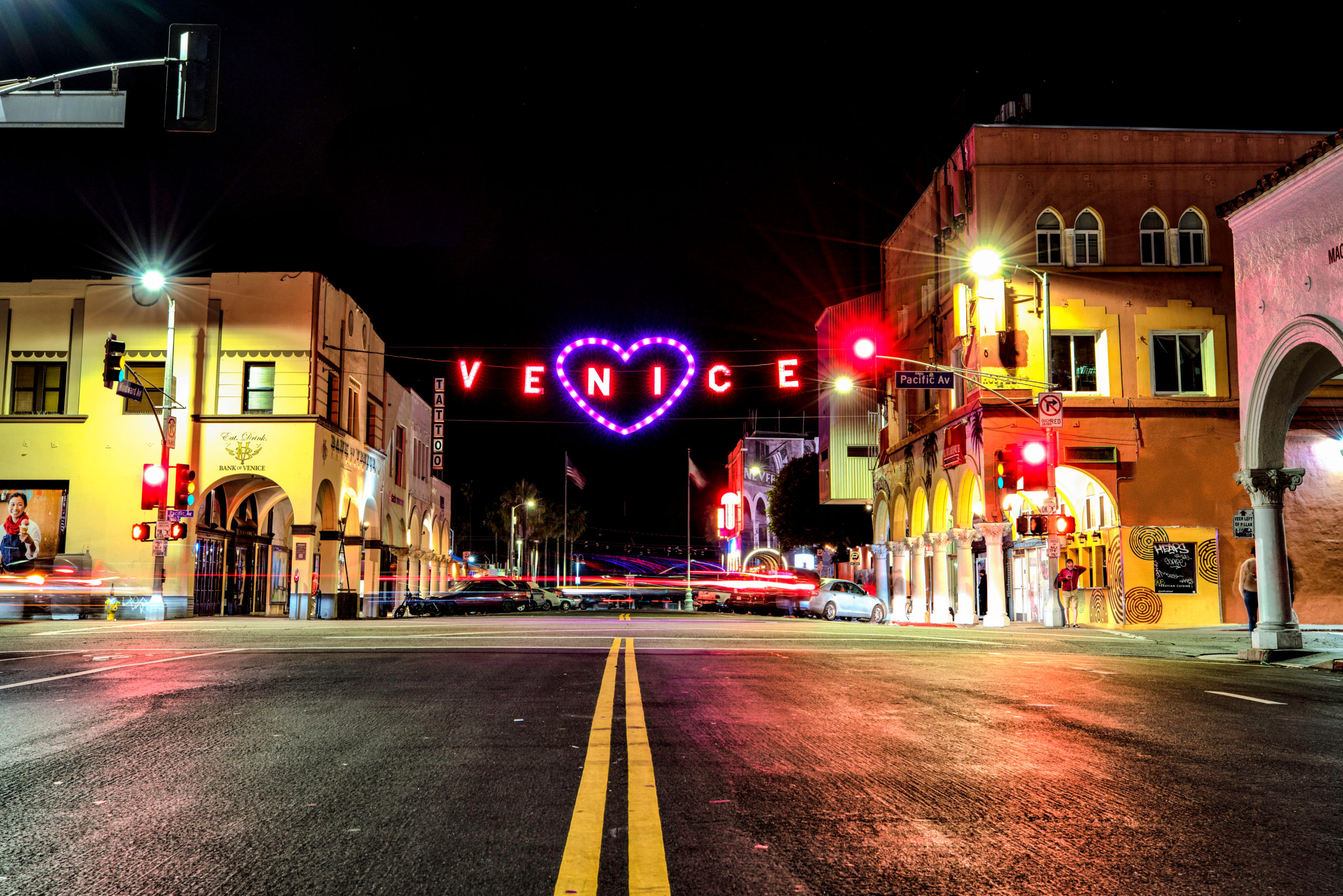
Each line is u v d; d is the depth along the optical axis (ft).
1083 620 100.32
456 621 100.73
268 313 120.88
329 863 14.28
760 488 286.25
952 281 112.68
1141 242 105.50
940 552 119.75
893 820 16.71
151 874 13.80
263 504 142.41
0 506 116.78
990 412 102.73
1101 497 104.01
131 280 119.85
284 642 58.54
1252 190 57.72
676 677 38.11
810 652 51.52
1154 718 28.86
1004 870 14.08
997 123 114.21
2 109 42.83
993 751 23.11
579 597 203.92
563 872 13.76
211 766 21.01
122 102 43.16
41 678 37.22
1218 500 101.55
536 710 29.14
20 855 14.67
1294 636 55.77
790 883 13.43
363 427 142.82
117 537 116.37
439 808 17.40
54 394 119.65
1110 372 103.40
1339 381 96.89
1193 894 13.12
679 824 16.39
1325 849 15.23
